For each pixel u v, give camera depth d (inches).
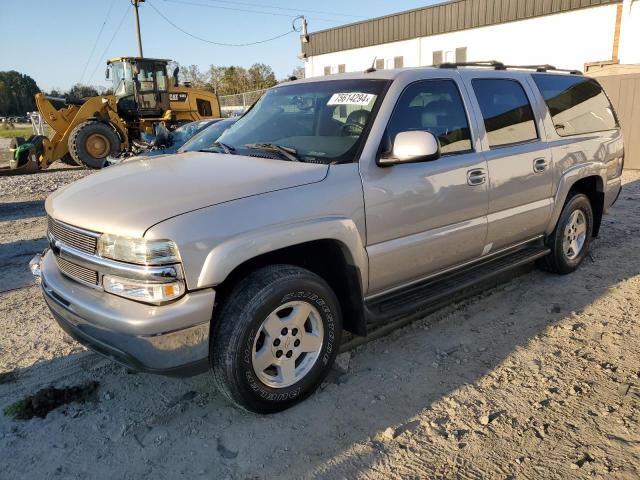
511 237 175.6
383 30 903.1
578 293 188.7
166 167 136.7
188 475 103.6
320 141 140.3
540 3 687.1
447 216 149.3
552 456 106.0
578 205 201.8
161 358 104.4
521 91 181.9
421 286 153.7
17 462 107.5
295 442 112.2
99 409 125.1
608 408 120.6
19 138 615.2
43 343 157.9
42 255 146.9
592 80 223.0
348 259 128.0
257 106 176.2
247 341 111.0
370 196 129.7
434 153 127.6
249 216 110.2
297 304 119.6
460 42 796.0
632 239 253.8
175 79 743.7
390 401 126.0
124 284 105.9
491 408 122.0
